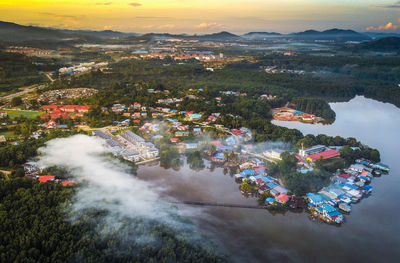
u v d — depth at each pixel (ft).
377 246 539.70
